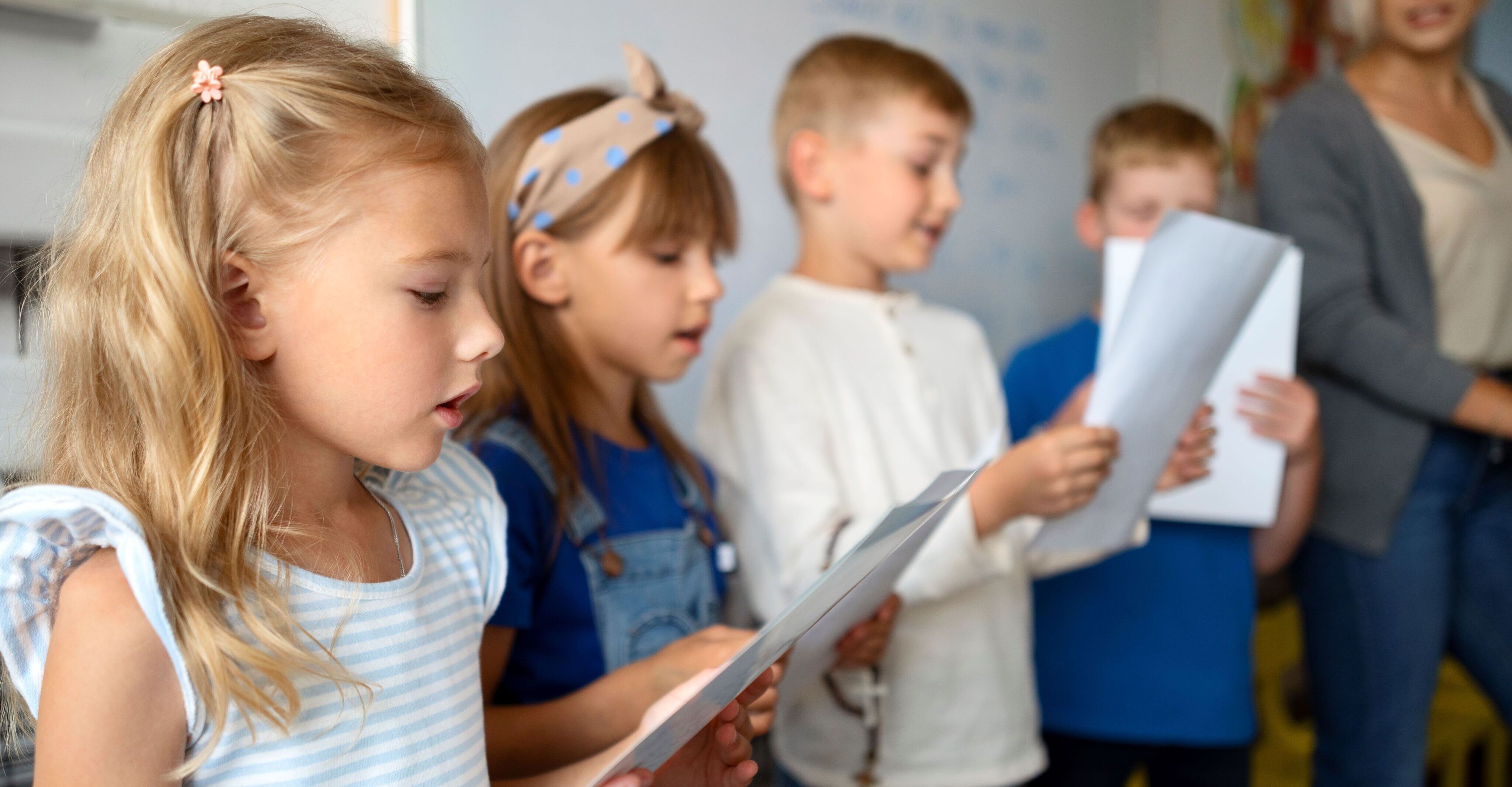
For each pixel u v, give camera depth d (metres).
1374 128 1.48
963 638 1.12
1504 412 1.33
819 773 1.10
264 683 0.50
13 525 0.48
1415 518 1.45
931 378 1.19
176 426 0.48
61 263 0.52
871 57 1.19
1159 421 1.02
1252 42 2.23
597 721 0.75
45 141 0.79
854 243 1.18
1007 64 1.79
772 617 1.03
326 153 0.49
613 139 0.88
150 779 0.46
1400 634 1.46
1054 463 0.97
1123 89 1.99
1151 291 0.95
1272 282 1.36
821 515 1.01
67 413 0.51
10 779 0.62
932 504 0.63
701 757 0.71
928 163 1.18
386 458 0.52
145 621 0.46
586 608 0.83
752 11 1.42
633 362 0.91
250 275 0.49
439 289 0.51
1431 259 1.50
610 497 0.88
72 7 0.79
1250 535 1.46
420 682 0.56
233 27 0.53
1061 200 1.89
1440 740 1.86
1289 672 1.91
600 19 1.26
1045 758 1.20
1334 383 1.50
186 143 0.49
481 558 0.65
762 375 1.08
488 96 1.16
